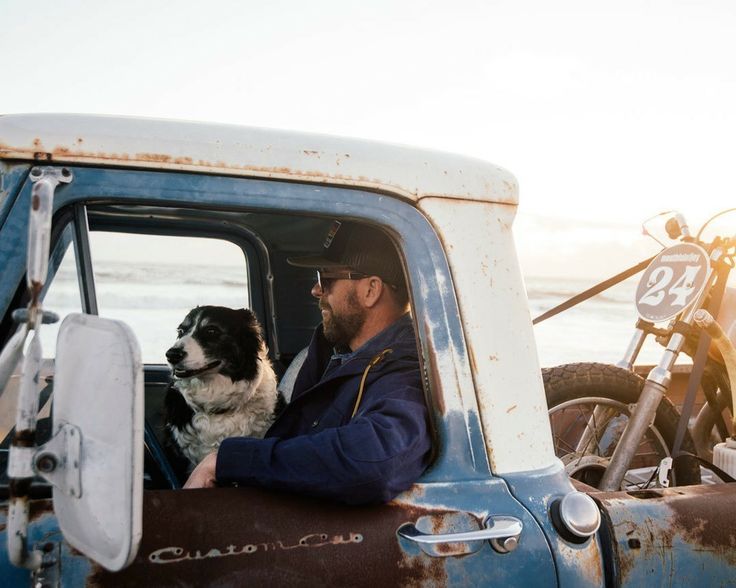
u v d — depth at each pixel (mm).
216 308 3113
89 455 985
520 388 1526
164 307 2980
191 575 1239
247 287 3188
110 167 1325
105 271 2732
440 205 1518
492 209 1567
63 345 1065
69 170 1304
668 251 2887
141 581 1214
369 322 1880
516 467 1493
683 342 2633
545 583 1415
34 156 1286
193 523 1283
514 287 1563
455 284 1508
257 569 1271
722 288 2717
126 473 929
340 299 1880
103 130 1333
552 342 19938
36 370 1011
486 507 1423
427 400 1496
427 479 1431
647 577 1508
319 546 1315
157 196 1340
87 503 980
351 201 1459
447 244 1513
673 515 1579
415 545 1360
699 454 3482
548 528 1448
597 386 2838
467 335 1497
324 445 1383
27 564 1055
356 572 1311
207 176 1376
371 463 1353
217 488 1365
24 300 1270
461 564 1375
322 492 1354
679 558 1544
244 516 1315
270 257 3133
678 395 4301
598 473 2910
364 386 1691
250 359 3145
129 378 947
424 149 1579
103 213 2588
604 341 20422
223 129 1416
